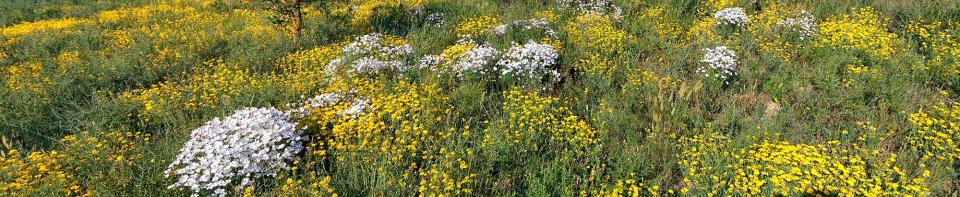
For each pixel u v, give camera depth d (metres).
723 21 9.55
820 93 6.52
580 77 7.71
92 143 5.48
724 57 7.23
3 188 4.51
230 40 11.17
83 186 4.96
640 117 6.18
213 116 6.74
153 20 14.89
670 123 5.79
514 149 5.28
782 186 4.49
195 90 7.44
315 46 10.16
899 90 6.45
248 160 4.93
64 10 18.27
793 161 4.84
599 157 5.33
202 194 4.76
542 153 5.47
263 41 10.73
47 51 10.86
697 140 5.49
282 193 4.63
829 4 10.50
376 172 4.98
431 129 5.84
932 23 8.99
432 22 11.83
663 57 8.21
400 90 6.91
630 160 5.06
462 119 5.90
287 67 9.27
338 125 5.65
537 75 7.27
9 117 6.55
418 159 5.35
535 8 12.13
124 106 6.96
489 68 7.66
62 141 5.87
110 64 9.04
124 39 11.76
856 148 5.14
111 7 18.50
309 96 7.52
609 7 11.80
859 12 10.09
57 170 5.07
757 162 4.97
